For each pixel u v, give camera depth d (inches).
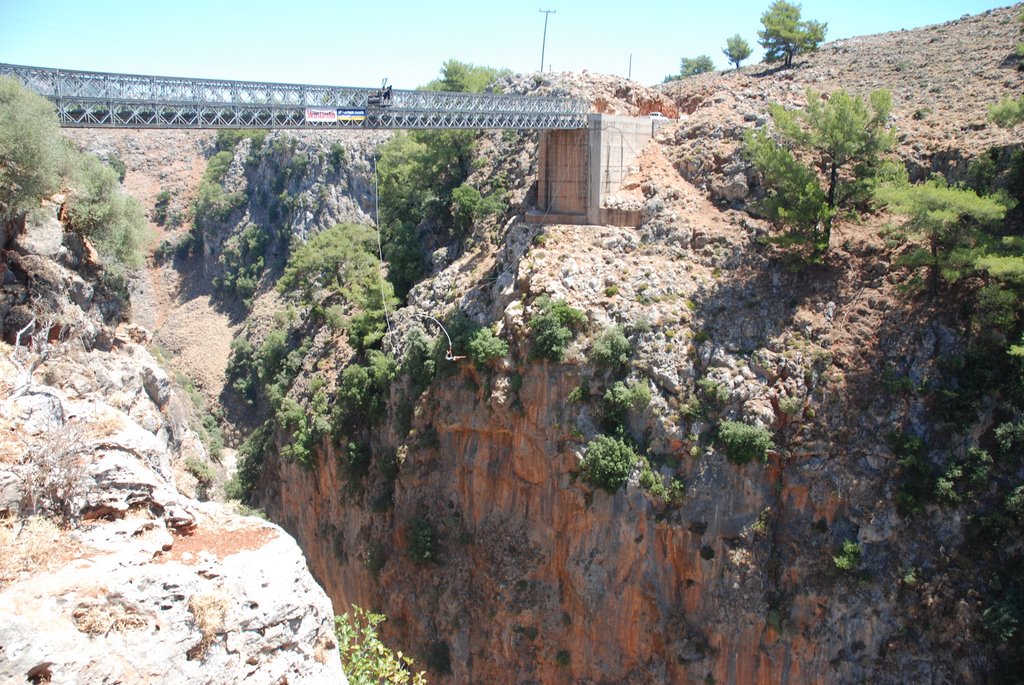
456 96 2514.8
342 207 5718.5
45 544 859.4
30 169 1649.9
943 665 1914.4
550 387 2294.5
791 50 3818.9
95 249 2043.6
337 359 3255.4
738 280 2449.6
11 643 727.1
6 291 1583.4
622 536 2172.7
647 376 2252.7
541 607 2281.0
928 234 2226.9
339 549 2913.4
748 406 2164.1
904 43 3513.8
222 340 5231.3
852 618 1987.0
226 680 828.0
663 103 3371.1
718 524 2116.1
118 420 1106.7
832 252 2443.4
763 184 2650.1
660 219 2642.7
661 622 2155.5
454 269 3006.9
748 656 2060.8
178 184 6525.6
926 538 2007.9
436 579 2504.9
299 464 3122.5
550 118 2684.5
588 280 2455.7
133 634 796.6
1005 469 2014.0
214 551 917.8
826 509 2073.1
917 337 2193.7
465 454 2519.7
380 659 1280.8
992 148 2380.7
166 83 1953.7
